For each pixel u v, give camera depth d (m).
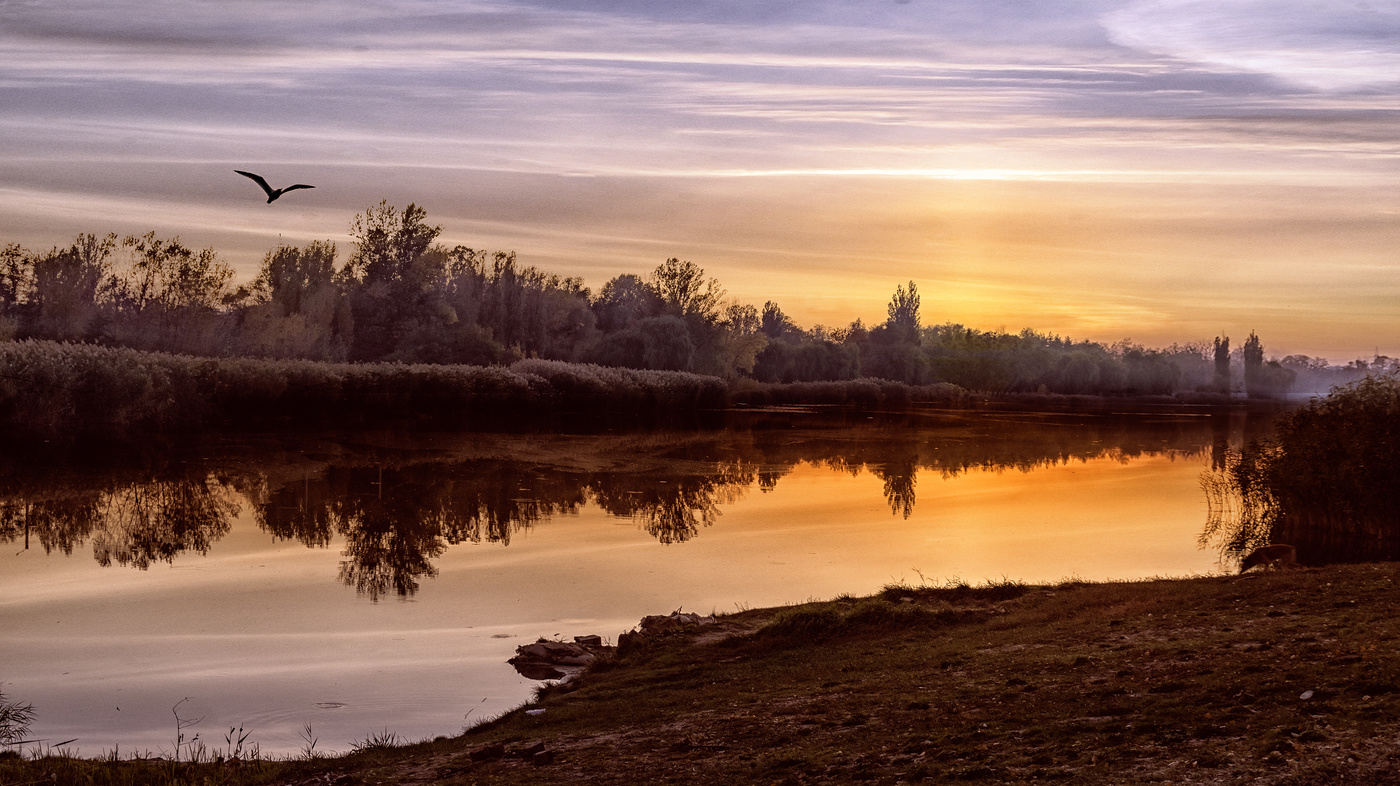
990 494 36.25
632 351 92.75
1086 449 55.69
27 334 63.94
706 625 16.38
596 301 118.00
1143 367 124.62
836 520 29.86
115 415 47.62
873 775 8.45
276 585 20.98
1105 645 11.88
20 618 18.23
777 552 24.67
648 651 15.11
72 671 15.12
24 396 45.19
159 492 33.84
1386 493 22.78
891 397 97.25
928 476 42.03
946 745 8.95
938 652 12.84
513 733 11.63
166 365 51.72
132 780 10.39
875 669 12.41
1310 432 24.78
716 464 44.84
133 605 19.25
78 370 46.75
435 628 17.59
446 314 85.31
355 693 14.07
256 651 16.17
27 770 10.61
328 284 84.88
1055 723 9.05
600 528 28.11
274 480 36.84
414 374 62.03
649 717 11.59
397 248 91.12
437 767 10.38
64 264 68.38
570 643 16.28
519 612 18.72
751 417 74.94
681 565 23.03
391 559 23.77
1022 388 120.88
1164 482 40.38
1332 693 8.54
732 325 103.88
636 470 41.72
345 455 44.38
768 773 8.91
